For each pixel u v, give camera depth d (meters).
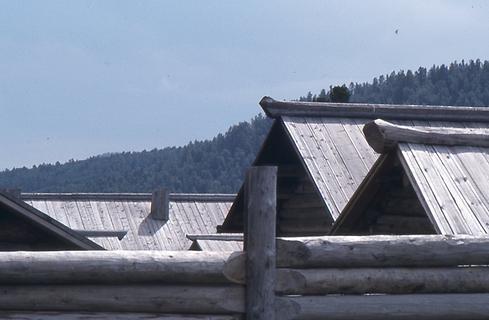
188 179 108.62
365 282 9.48
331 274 9.35
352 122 21.06
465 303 9.77
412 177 12.60
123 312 8.95
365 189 14.68
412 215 14.60
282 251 9.23
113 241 31.61
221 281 9.09
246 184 9.27
